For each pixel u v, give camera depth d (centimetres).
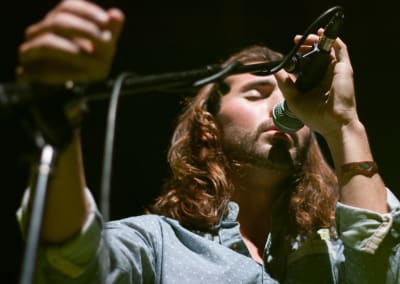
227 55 409
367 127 395
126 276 150
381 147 391
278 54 223
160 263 167
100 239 134
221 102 205
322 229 186
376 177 159
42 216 95
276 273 174
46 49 109
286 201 194
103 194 99
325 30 155
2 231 369
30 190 119
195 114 210
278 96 196
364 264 154
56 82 111
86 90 111
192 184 194
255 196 194
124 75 115
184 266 166
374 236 153
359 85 400
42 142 102
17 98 102
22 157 101
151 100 399
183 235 174
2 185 365
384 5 401
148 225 174
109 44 112
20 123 102
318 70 161
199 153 201
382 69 400
